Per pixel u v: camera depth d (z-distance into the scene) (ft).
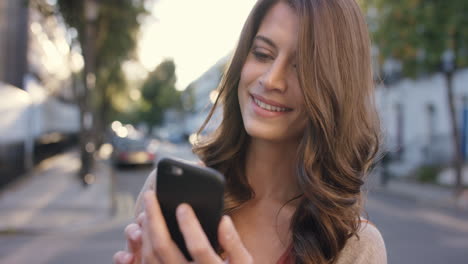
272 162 3.44
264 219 3.38
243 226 3.38
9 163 42.19
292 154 3.41
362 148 3.40
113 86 93.81
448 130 50.90
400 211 31.30
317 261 2.95
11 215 28.19
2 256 19.56
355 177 3.17
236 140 3.62
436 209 32.63
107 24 53.67
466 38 32.91
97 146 95.50
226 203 3.39
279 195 3.43
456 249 20.35
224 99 3.66
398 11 34.24
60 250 20.77
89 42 47.70
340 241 3.02
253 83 3.25
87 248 21.21
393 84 63.00
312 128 3.10
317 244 3.03
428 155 53.11
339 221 3.01
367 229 3.16
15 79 55.67
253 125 3.20
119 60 66.13
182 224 2.09
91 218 28.22
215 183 2.26
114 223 27.50
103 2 50.44
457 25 32.48
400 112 63.26
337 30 3.08
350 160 3.22
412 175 53.21
